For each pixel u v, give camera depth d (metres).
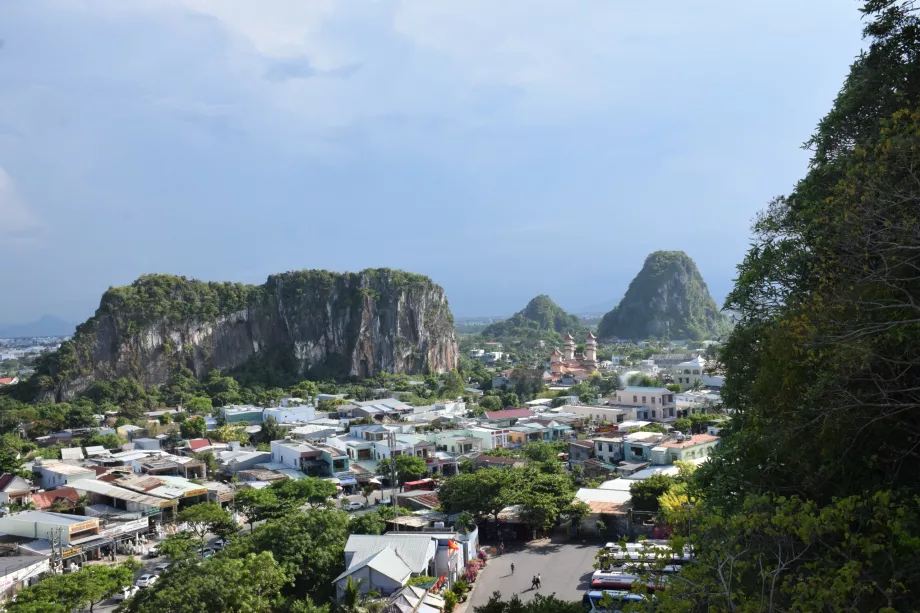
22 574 40.22
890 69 21.50
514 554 45.16
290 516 41.56
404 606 32.03
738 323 23.83
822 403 14.21
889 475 14.28
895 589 10.43
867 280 13.30
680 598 10.61
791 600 11.05
